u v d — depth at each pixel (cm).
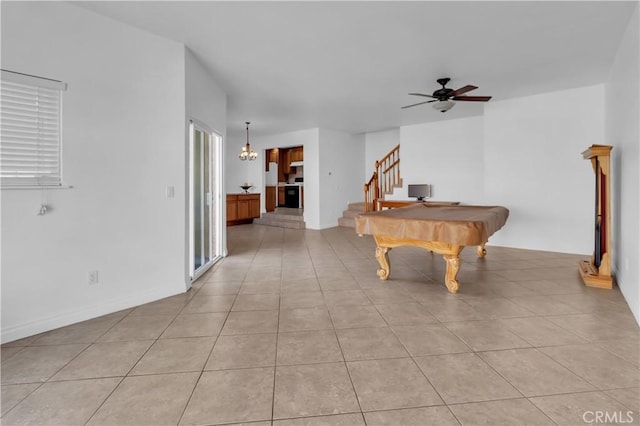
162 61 320
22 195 239
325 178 830
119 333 247
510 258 484
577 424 149
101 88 278
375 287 359
